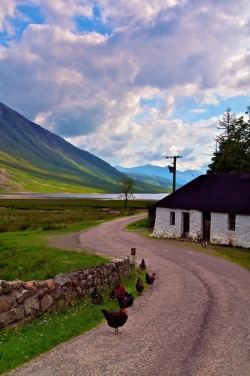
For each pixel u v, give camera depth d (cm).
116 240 4125
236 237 3869
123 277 2297
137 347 1153
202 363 1049
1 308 1242
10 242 3631
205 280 2261
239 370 1013
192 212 4359
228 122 7519
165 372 981
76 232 4775
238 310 1623
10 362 984
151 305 1681
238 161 6303
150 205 5578
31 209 9369
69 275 1677
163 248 3662
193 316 1515
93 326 1353
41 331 1252
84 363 1017
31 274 2162
